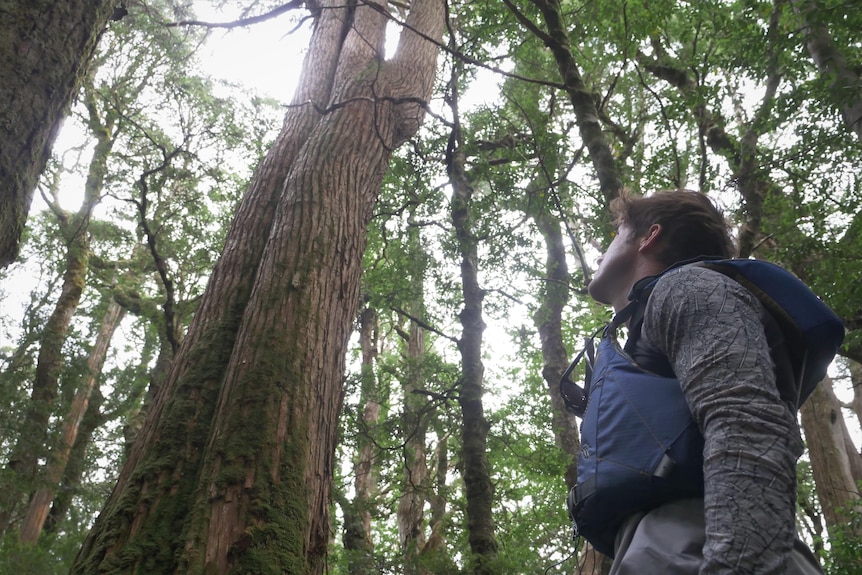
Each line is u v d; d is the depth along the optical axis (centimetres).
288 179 520
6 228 299
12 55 306
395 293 1158
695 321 107
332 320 425
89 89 1575
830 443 1237
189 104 1420
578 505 120
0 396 1259
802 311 114
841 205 782
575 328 1441
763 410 93
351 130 583
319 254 449
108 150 1650
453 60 782
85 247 1691
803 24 721
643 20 728
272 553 285
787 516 86
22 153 306
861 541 788
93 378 1738
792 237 877
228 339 396
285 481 317
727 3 938
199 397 358
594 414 124
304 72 734
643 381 119
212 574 271
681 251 144
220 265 462
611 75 1099
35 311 1402
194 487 310
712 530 87
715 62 757
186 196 1573
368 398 1245
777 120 731
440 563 854
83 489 1505
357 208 524
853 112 705
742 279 119
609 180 479
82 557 286
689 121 867
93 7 350
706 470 93
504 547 1132
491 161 1137
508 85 1048
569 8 944
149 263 1886
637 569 101
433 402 1112
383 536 2120
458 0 995
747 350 100
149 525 291
